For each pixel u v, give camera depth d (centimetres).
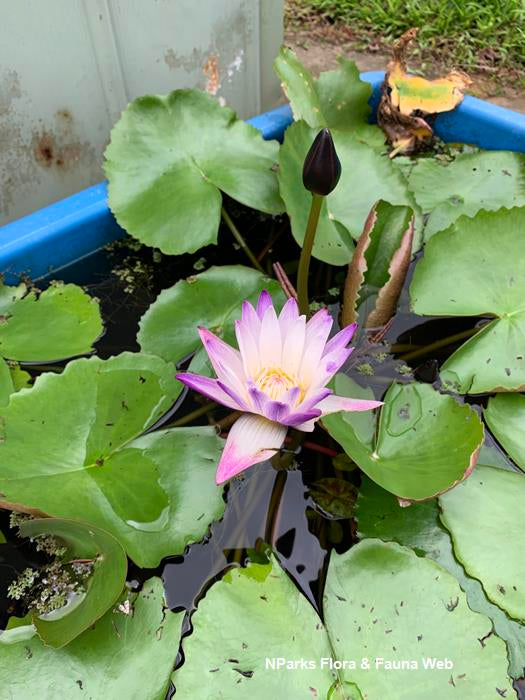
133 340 53
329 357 40
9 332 50
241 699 33
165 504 40
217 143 60
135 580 40
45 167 64
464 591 37
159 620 36
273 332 41
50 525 37
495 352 48
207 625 35
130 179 56
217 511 40
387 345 53
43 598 38
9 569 40
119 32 60
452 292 50
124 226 54
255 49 72
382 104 72
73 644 35
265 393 38
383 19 111
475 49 108
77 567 39
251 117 77
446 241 52
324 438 47
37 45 56
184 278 59
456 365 48
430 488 38
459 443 40
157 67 65
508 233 51
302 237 54
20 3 53
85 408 43
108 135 66
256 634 35
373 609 36
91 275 59
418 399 44
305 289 51
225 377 40
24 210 65
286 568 40
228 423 46
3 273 54
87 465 40
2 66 55
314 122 65
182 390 48
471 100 70
